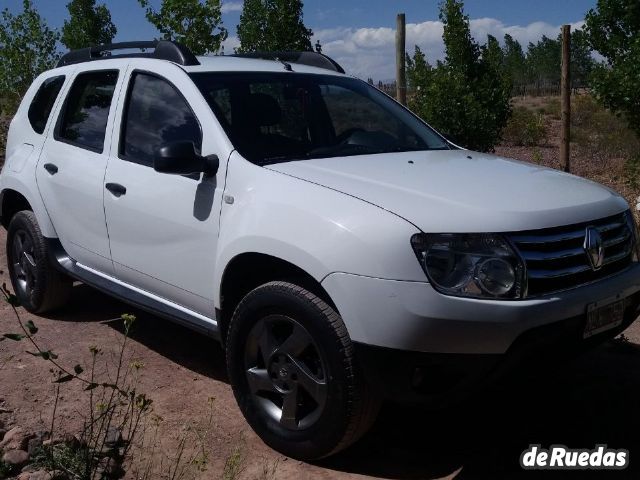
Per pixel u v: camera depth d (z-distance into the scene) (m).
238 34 11.30
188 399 4.38
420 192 3.56
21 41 14.53
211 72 4.60
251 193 3.85
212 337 4.22
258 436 3.93
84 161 5.07
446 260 3.24
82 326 5.58
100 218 4.89
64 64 6.05
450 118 11.69
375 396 3.44
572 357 3.59
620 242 3.81
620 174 12.23
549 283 3.37
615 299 3.64
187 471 3.59
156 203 4.39
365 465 3.69
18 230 5.80
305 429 3.61
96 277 5.13
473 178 3.88
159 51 4.88
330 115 4.73
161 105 4.63
